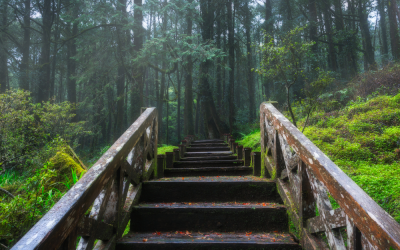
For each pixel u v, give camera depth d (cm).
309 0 1377
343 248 142
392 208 229
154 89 2497
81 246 153
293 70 487
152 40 1109
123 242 200
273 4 1917
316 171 163
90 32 1559
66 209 125
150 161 336
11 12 1675
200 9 1584
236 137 1355
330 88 884
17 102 501
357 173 328
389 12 1316
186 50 1188
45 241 104
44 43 1543
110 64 1467
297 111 732
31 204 272
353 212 122
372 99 616
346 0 1872
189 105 1566
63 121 689
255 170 339
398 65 752
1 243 253
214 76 1797
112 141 1570
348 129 491
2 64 1541
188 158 547
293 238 214
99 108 1691
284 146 243
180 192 278
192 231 238
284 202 244
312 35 1337
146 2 1141
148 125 305
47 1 1543
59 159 433
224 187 277
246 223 238
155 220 240
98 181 160
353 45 1400
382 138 412
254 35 1978
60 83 2294
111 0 1216
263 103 330
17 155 490
